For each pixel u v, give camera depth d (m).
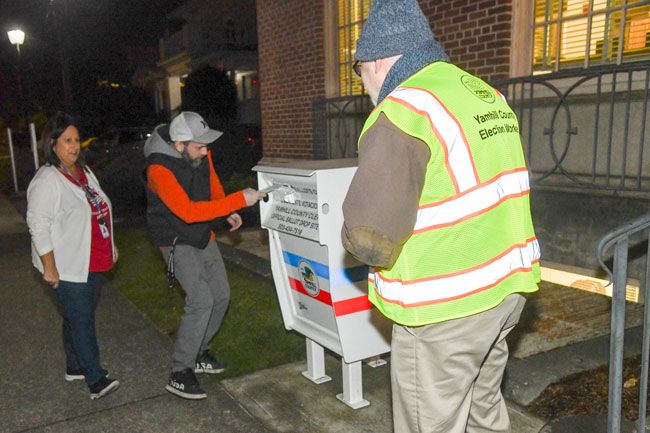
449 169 1.90
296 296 3.63
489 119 2.00
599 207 5.36
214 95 21.61
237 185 9.95
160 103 39.44
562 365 3.48
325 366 4.01
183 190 3.42
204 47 27.03
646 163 5.10
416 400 2.07
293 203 3.35
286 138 10.09
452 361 2.00
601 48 5.48
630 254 5.11
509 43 6.10
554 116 5.50
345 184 3.12
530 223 2.17
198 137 3.42
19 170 22.08
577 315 4.46
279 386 3.75
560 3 5.73
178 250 3.55
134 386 3.90
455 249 1.94
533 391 3.34
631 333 3.89
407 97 1.88
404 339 2.07
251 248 7.51
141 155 12.89
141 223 10.48
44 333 5.00
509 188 2.04
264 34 10.27
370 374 3.86
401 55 2.02
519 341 3.99
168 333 4.93
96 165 14.02
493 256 1.99
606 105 5.35
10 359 4.45
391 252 1.84
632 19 5.21
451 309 1.96
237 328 4.82
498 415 2.35
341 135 8.87
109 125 35.25
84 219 3.51
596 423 3.00
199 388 3.64
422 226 1.93
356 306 3.25
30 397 3.81
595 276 5.42
